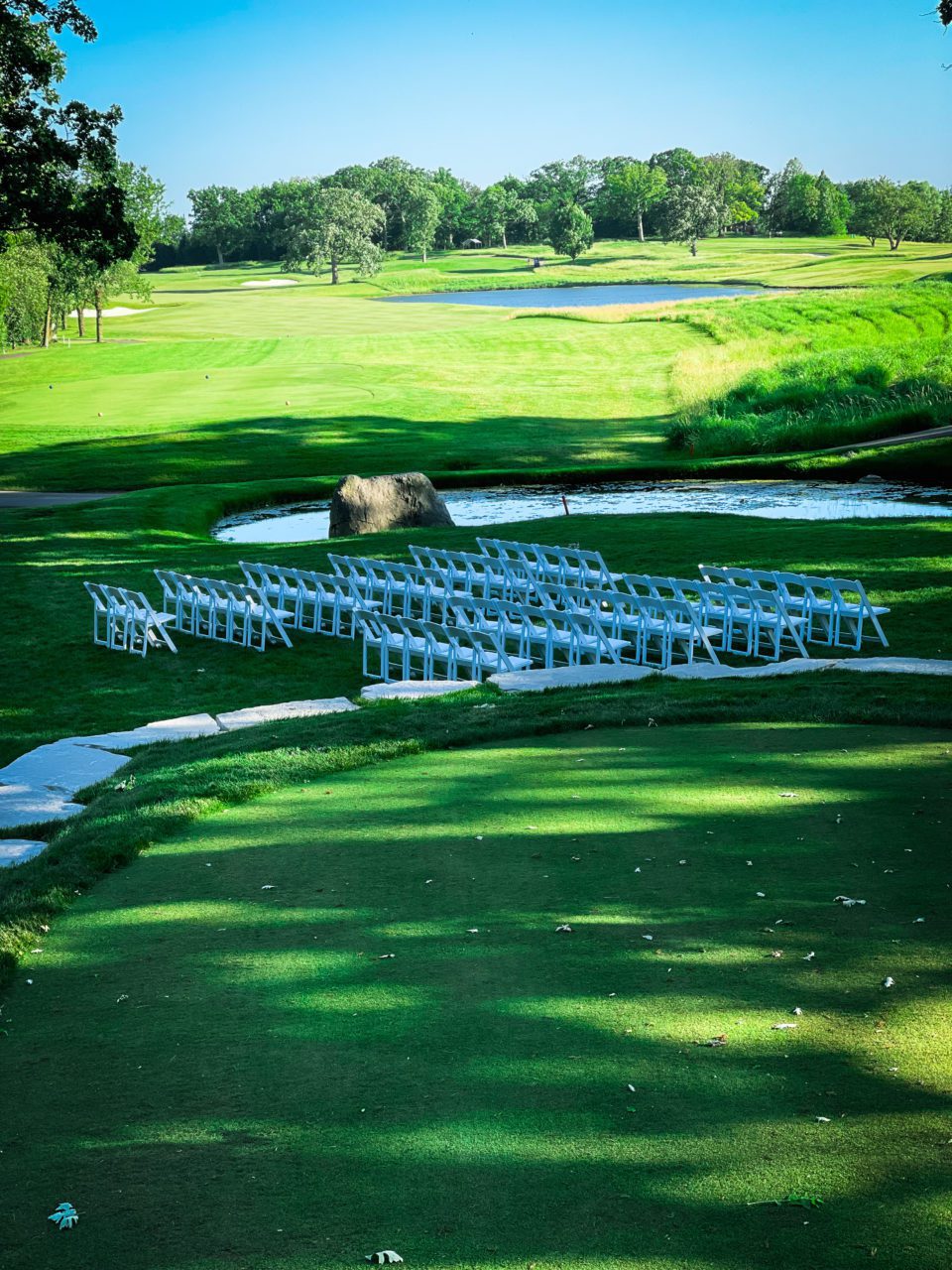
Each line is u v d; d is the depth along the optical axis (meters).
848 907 5.95
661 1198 3.71
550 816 7.86
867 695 10.66
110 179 33.19
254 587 16.66
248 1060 4.80
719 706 10.53
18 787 10.12
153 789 9.02
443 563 21.94
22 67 31.20
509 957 5.63
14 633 18.23
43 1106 4.54
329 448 44.41
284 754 9.83
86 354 74.38
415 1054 4.75
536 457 42.78
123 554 25.27
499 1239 3.56
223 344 76.19
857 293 79.62
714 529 23.53
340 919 6.29
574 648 14.35
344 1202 3.81
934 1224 3.48
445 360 66.69
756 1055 4.55
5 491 38.94
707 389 50.75
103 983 5.69
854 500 30.33
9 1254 3.64
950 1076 4.30
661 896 6.27
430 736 10.17
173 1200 3.88
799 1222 3.54
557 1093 4.37
